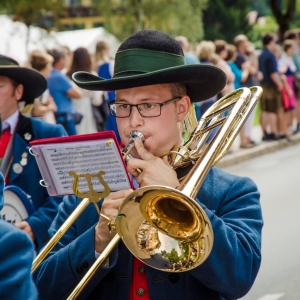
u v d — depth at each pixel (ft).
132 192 7.46
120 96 8.45
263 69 40.75
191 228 7.70
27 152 13.50
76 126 29.14
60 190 8.04
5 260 5.97
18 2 52.95
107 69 30.58
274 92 40.91
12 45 53.83
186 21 80.23
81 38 54.70
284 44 44.21
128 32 78.23
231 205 8.61
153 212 7.87
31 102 14.46
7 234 6.04
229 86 34.83
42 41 54.44
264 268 19.57
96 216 8.78
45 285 8.43
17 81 13.62
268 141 41.81
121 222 7.73
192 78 8.46
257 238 8.43
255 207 8.66
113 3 78.89
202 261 7.55
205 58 34.40
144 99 8.35
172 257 7.77
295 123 49.65
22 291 5.96
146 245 7.84
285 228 23.45
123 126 8.47
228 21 114.73
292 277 18.76
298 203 26.96
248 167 36.06
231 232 8.16
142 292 8.40
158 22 78.95
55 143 7.68
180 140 8.76
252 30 118.11
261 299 17.28
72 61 28.14
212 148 8.05
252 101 8.96
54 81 26.73
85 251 8.22
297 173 33.60
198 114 32.78
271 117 41.70
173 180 7.80
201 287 8.41
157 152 8.46
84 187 7.79
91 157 7.68
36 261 8.18
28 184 13.39
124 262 8.48
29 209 12.93
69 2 107.45
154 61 8.41
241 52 39.88
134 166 7.83
